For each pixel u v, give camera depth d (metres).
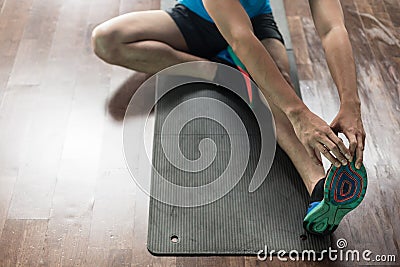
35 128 2.59
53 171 2.44
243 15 2.17
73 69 2.83
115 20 2.62
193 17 2.63
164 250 2.21
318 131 1.99
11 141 2.54
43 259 2.18
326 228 2.20
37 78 2.79
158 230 2.26
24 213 2.31
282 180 2.42
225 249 2.21
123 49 2.62
